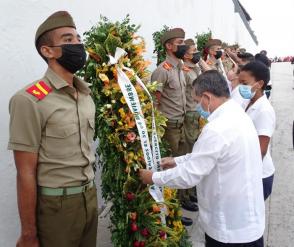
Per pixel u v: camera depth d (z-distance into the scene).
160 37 4.38
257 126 2.87
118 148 2.52
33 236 1.95
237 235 2.13
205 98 2.20
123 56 2.58
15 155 1.86
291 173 5.56
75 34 2.03
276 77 22.17
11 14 2.47
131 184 2.63
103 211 3.78
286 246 3.58
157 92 3.73
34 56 2.71
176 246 2.85
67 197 1.99
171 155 3.81
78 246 2.21
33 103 1.83
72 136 1.97
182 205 4.11
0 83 2.38
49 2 2.91
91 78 2.55
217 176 2.11
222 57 6.80
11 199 2.52
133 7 4.59
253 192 2.13
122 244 2.66
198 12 8.93
